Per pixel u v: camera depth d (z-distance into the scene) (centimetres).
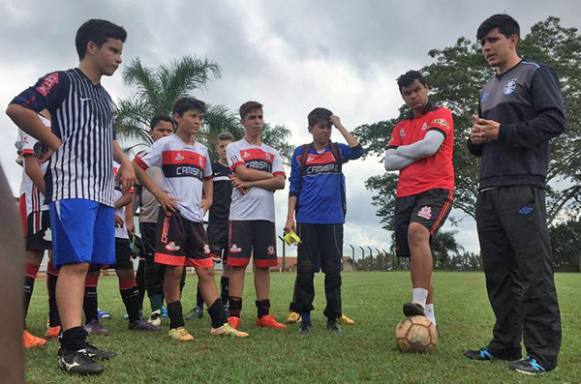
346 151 459
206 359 300
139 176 396
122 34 315
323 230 440
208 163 442
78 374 264
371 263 3172
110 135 319
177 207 393
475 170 2714
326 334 404
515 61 320
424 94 388
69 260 285
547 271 291
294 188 457
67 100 296
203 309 572
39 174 322
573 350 342
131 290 429
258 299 461
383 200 3266
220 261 602
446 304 617
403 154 382
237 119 2031
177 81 2052
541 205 301
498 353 314
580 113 2512
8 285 42
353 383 250
